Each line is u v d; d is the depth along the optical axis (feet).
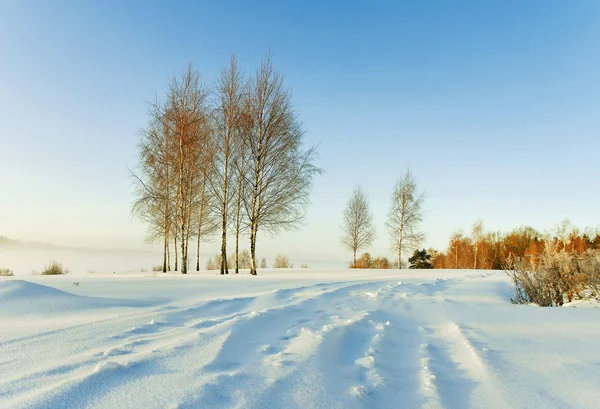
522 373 10.83
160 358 9.87
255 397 7.91
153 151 64.54
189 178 65.62
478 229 134.82
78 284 29.60
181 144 63.05
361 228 110.22
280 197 60.34
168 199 65.62
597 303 26.09
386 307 22.79
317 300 22.70
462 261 152.87
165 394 7.57
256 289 28.12
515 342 14.43
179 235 76.64
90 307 17.57
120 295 22.76
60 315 15.57
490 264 140.67
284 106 61.93
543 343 14.24
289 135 61.11
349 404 8.22
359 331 15.75
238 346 11.84
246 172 60.90
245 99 61.46
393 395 9.25
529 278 27.76
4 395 7.13
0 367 8.93
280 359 10.76
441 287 36.19
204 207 75.72
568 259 28.14
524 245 143.43
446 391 9.59
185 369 9.18
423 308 23.07
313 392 8.59
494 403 8.83
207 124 64.08
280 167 60.64
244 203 60.59
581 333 15.89
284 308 18.52
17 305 16.60
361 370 10.90
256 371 9.66
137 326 13.78
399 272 66.49
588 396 9.11
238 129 60.39
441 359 12.61
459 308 23.02
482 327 17.43
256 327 14.44
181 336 12.53
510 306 23.94
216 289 27.94
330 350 12.30
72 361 9.39
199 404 7.24
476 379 10.49
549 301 26.37
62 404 6.83
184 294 24.66
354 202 111.14
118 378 8.27
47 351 10.39
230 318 16.21
